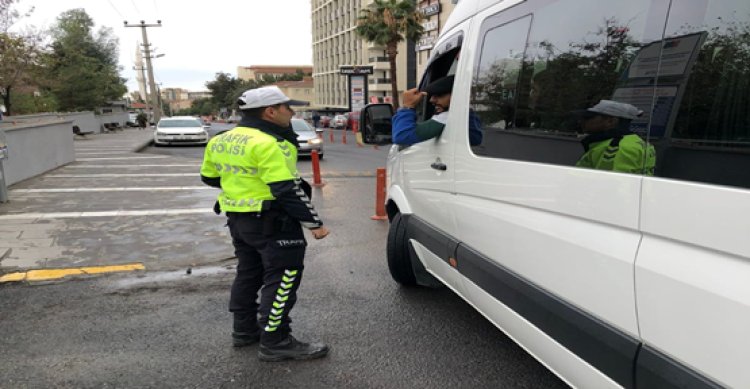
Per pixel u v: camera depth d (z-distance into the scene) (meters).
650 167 1.60
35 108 27.17
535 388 2.86
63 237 5.86
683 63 1.54
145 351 3.28
